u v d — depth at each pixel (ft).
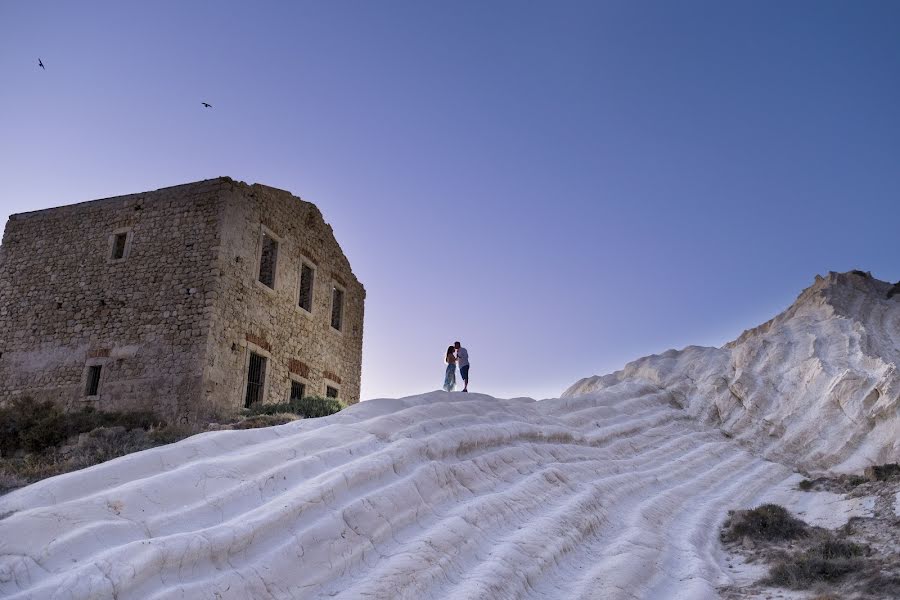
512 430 45.62
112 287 69.10
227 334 66.03
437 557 26.78
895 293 76.02
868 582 27.91
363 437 35.91
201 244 67.31
